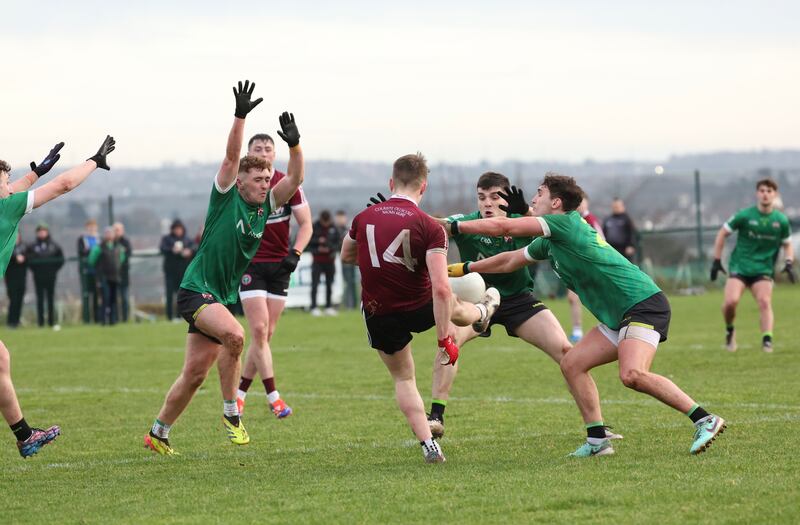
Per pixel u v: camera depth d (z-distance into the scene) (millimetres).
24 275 78875
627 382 23438
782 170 129625
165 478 23469
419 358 51000
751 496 18859
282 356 52625
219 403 36969
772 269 47188
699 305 80062
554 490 20000
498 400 35031
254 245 26641
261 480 22750
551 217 24016
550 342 28578
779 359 44094
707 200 106375
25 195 23594
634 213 108125
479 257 29469
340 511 19047
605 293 23953
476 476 21906
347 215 116750
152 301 91125
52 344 64000
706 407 31594
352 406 35062
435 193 120062
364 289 23750
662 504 18547
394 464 24219
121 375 46906
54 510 20344
